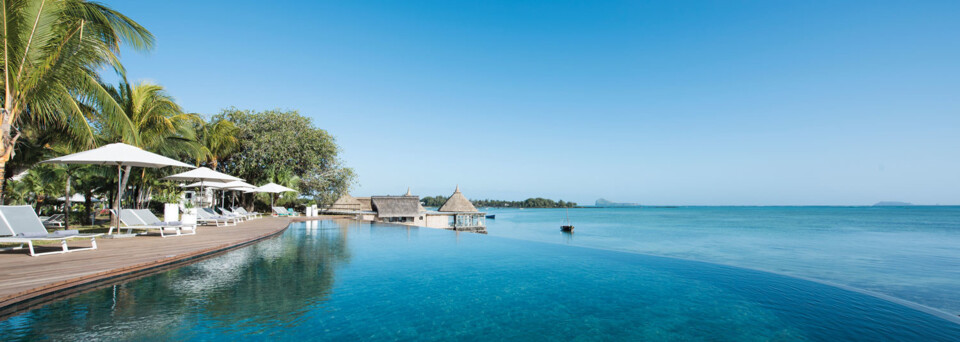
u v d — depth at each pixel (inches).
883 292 513.3
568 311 172.9
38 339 120.6
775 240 1325.0
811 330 153.3
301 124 1010.1
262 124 973.8
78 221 664.4
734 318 167.2
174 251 268.1
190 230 453.1
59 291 170.6
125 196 800.3
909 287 547.8
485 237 495.5
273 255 298.7
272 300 171.9
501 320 158.1
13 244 299.7
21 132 446.0
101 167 617.0
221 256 290.5
